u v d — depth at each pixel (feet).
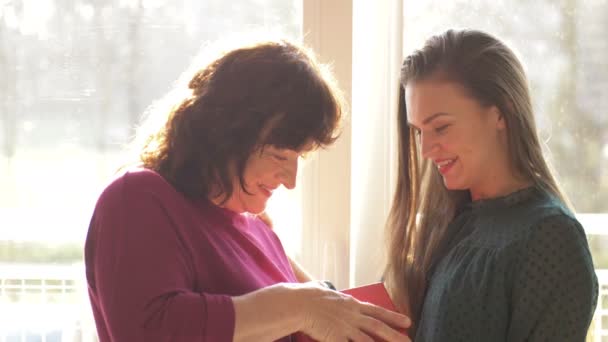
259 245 4.57
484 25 6.41
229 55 4.12
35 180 6.56
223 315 3.76
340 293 4.10
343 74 6.05
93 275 4.07
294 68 4.03
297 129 3.97
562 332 3.75
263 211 4.79
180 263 3.92
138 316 3.74
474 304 3.93
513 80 4.14
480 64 4.09
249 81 4.00
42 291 6.68
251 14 6.40
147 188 4.02
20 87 6.48
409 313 4.57
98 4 6.40
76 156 6.53
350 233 6.27
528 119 4.17
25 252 6.64
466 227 4.33
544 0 6.38
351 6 6.00
